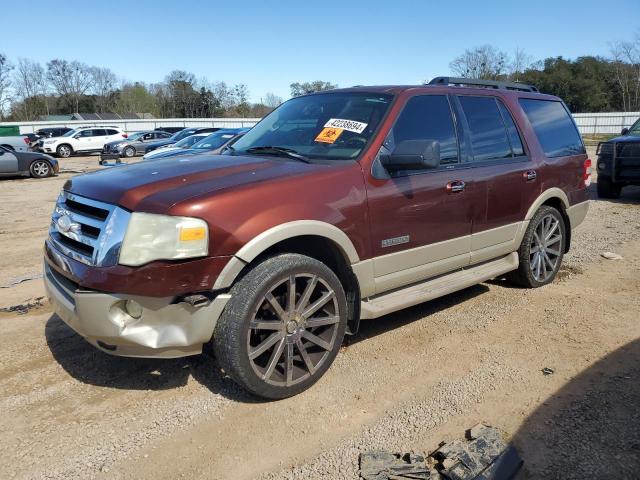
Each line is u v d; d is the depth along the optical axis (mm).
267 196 3123
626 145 10492
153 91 87375
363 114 3941
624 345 3996
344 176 3469
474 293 5230
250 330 3061
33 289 5402
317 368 3402
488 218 4531
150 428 3018
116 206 2988
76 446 2859
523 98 5219
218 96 81250
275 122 4469
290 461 2740
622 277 5652
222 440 2910
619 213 9469
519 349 3971
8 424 3047
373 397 3326
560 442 2846
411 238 3869
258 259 3178
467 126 4449
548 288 5344
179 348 2975
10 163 17297
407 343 4086
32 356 3859
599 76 66125
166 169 3463
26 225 9070
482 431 2906
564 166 5395
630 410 3127
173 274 2836
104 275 2877
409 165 3549
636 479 2561
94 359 3818
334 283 3400
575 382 3467
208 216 2900
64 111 81875
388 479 2557
